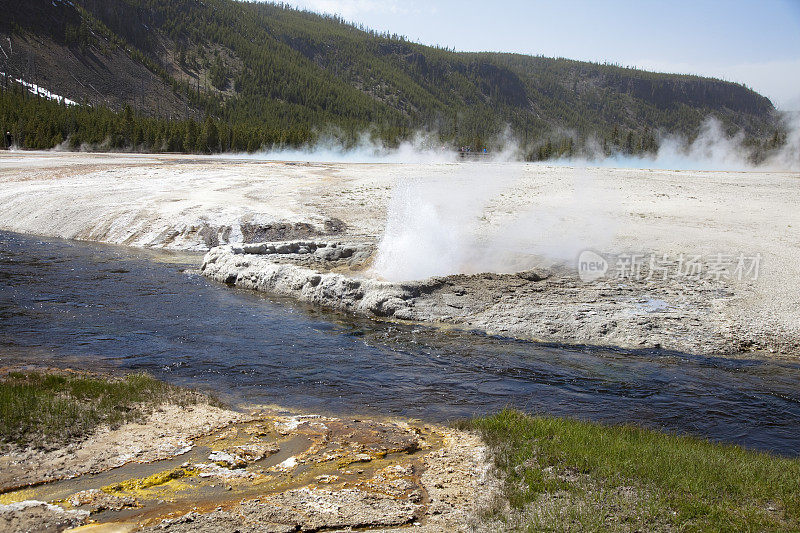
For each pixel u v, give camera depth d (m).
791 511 5.06
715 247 17.73
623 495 5.27
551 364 9.92
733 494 5.36
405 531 4.76
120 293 14.18
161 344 10.51
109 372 8.95
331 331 11.57
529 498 5.25
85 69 129.38
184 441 6.39
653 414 8.04
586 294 13.50
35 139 60.44
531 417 7.55
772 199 26.72
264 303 13.68
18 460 5.80
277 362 9.74
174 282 15.57
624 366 9.88
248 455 6.12
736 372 9.70
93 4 159.75
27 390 7.51
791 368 9.91
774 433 7.54
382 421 7.45
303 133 84.06
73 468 5.70
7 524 4.71
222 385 8.66
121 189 27.27
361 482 5.61
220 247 17.41
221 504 5.13
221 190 27.47
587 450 6.22
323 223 22.36
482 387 8.88
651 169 41.91
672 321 11.92
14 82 106.44
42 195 26.20
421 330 11.70
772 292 13.79
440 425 7.37
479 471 5.90
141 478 5.56
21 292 13.91
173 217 22.64
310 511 5.02
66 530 4.67
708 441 7.08
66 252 19.17
